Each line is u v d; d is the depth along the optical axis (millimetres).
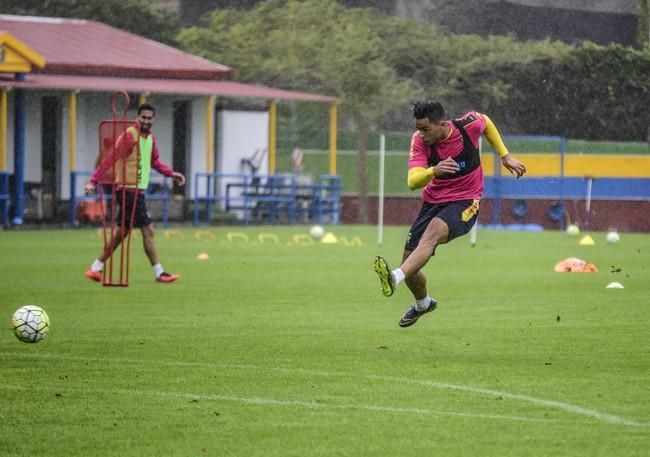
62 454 20484
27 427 22484
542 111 119125
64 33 113500
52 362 29766
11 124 103812
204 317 39344
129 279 52969
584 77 119250
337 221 114250
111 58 109875
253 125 115438
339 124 129875
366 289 49156
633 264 62969
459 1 124312
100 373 28203
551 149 119250
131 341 33562
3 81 95938
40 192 102625
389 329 36375
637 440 21375
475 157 32375
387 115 123812
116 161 49594
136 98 109312
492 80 118625
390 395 25516
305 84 122438
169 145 110562
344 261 64875
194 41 127188
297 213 113812
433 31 123188
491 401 24859
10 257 65812
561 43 119312
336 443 21156
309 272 57625
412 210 120875
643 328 36594
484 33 124375
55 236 85500
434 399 25047
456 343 33312
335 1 127000
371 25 123812
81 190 106688
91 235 86812
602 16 122562
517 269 59719
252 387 26438
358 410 23969
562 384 26797
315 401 24859
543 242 84562
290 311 41219
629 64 119812
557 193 117500
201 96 109688
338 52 122062
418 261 31297
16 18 115062
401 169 127562
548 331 35844
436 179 32406
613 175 118188
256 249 75125
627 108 120188
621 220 116688
